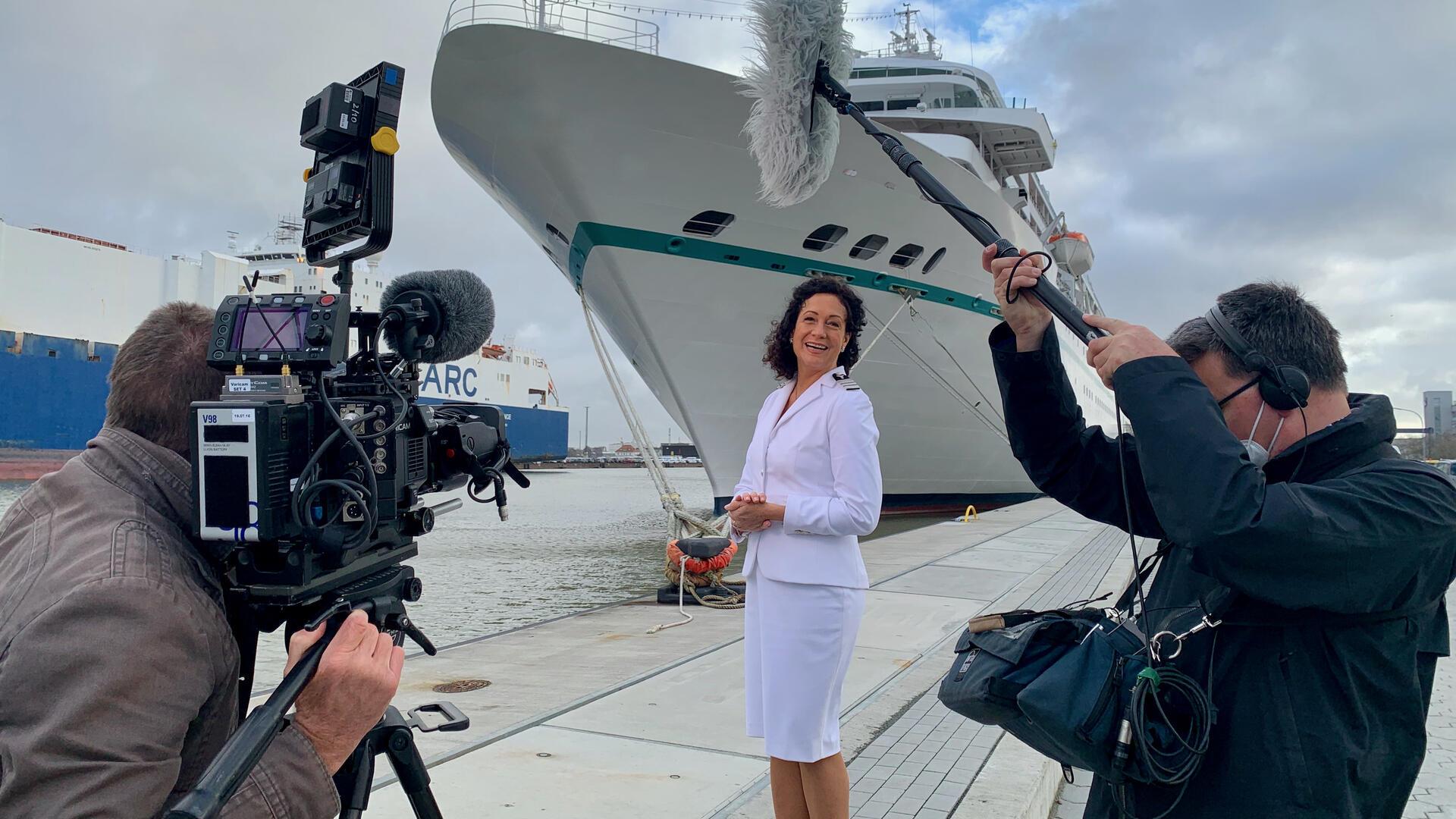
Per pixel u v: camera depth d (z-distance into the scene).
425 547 15.66
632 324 9.72
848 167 9.00
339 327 1.08
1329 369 1.18
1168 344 1.31
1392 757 1.08
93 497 1.00
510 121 8.02
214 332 1.11
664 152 8.23
